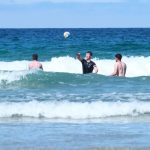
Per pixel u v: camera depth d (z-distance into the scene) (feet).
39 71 97.19
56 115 69.41
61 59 150.10
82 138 56.18
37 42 268.00
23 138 56.08
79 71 148.05
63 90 86.94
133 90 86.74
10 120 66.85
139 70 149.48
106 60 149.48
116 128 62.13
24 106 71.31
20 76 94.27
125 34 444.55
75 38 325.42
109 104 72.38
